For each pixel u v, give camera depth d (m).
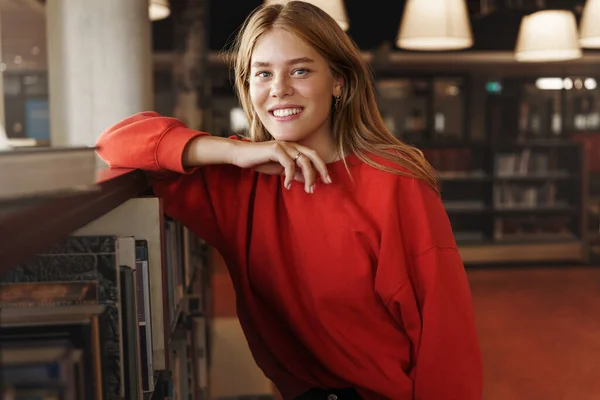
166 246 1.66
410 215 1.59
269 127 1.65
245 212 1.73
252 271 1.75
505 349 4.99
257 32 1.60
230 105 10.62
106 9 3.22
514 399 3.98
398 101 10.52
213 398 3.19
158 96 10.70
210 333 3.43
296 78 1.59
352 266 1.60
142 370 1.39
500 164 9.33
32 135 6.55
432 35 5.40
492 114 10.10
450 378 1.57
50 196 0.79
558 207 9.15
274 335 1.83
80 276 1.07
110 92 3.24
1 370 0.69
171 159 1.55
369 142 1.66
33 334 0.84
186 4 9.03
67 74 3.23
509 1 7.06
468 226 9.41
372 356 1.64
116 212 1.43
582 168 9.00
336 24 1.63
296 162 1.54
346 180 1.64
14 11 5.27
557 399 3.98
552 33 6.86
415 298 1.60
